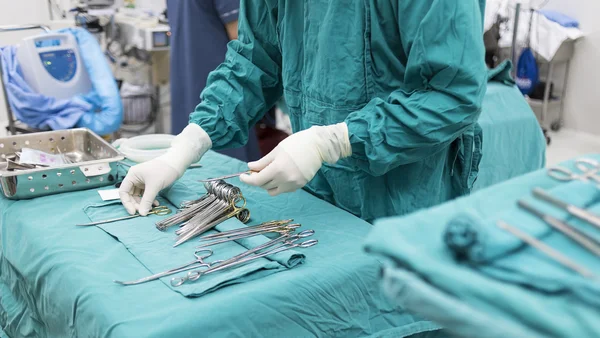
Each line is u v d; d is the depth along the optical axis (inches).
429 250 23.2
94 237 50.7
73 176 61.3
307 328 42.8
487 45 171.5
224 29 107.3
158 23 149.1
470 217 23.8
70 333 43.7
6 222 57.8
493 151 89.6
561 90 182.2
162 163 58.1
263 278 43.3
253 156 119.0
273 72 66.2
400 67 51.3
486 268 22.3
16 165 63.4
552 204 25.9
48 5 164.6
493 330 19.3
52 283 46.3
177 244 48.2
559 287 20.7
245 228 51.0
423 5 46.2
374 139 47.8
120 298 40.6
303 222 54.2
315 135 49.6
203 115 63.2
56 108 104.9
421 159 52.0
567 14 174.2
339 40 52.3
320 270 44.5
